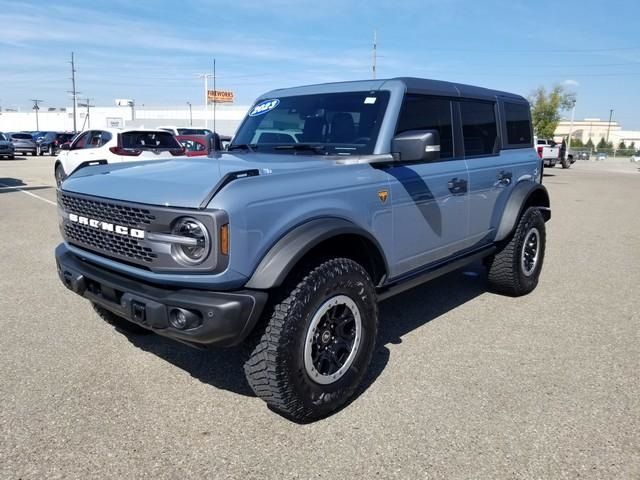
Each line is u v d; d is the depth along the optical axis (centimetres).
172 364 394
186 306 277
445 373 382
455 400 343
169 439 300
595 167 4031
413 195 389
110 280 314
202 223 272
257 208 286
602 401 342
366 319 335
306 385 304
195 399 344
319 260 317
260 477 268
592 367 393
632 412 329
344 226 317
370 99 394
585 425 314
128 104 7769
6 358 400
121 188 314
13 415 321
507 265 535
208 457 284
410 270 409
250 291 285
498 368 390
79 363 394
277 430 309
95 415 323
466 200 454
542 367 392
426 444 296
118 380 368
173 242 280
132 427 311
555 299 557
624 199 1603
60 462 278
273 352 291
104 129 1275
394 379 372
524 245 543
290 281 301
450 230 439
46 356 405
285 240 295
